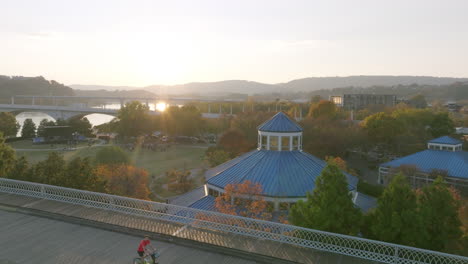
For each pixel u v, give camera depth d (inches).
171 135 5792.3
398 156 3814.0
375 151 4195.4
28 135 5856.3
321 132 3577.8
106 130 6441.9
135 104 5698.8
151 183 2952.8
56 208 949.2
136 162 3855.8
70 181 1503.4
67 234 818.2
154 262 669.9
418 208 965.2
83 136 5836.6
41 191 1034.1
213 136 5959.6
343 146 3563.0
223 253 729.6
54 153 1649.9
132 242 780.6
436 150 2687.0
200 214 1144.8
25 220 898.7
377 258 685.3
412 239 896.3
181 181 2856.8
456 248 987.3
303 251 717.9
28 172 1547.7
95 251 735.7
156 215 886.4
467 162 2479.1
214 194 1755.7
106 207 944.9
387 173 2696.9
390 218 927.7
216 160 3078.2
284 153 1836.9
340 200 940.6
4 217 917.2
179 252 733.9
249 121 3922.2
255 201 1413.6
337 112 5487.2
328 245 718.5
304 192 1551.4
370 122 3855.8
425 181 2474.2
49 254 719.7
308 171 1712.6
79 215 898.7
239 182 1631.4
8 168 1763.0
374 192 2390.5
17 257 706.2
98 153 2775.6
